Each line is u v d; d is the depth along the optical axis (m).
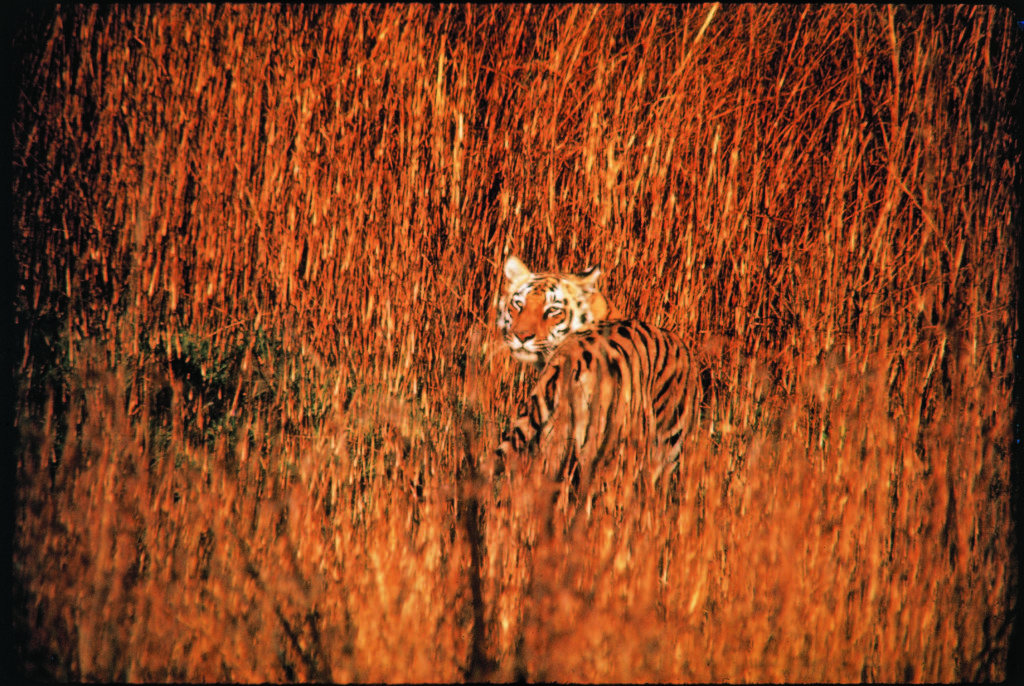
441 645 3.10
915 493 3.89
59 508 3.63
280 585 3.29
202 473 3.80
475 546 3.41
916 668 3.14
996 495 4.01
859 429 4.03
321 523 3.65
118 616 3.14
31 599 3.24
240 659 2.98
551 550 3.41
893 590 3.41
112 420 4.02
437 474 3.90
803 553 3.49
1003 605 3.56
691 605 3.28
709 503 3.71
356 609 3.21
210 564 3.40
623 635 3.12
